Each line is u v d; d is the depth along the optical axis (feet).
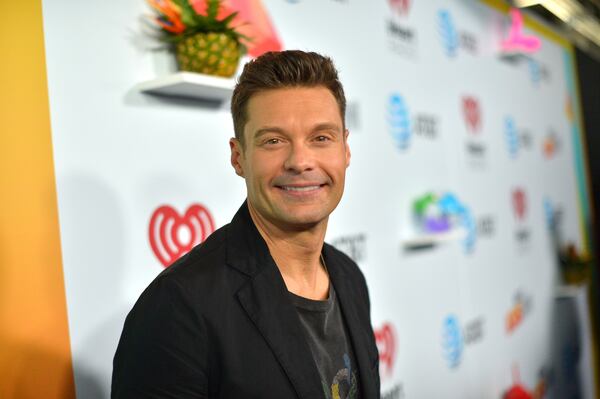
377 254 7.00
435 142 8.40
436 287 8.17
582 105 14.55
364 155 6.91
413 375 7.54
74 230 4.02
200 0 4.90
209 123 5.05
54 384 3.84
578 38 13.78
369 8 7.20
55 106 3.97
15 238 3.70
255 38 5.48
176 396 2.61
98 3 4.26
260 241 3.02
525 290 10.94
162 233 4.58
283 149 2.86
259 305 2.83
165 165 4.66
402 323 7.39
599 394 14.17
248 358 2.73
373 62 7.19
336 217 6.41
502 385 9.80
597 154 14.47
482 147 9.75
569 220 13.26
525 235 11.13
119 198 4.31
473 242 9.26
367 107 7.02
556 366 12.00
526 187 11.34
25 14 3.84
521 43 10.44
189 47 4.49
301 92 2.86
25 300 3.73
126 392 2.65
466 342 8.82
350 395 3.18
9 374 3.62
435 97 8.50
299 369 2.80
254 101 2.89
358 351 3.27
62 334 3.91
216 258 2.91
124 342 2.76
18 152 3.75
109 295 4.19
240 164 3.16
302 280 3.19
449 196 8.14
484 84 10.02
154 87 4.39
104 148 4.24
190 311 2.67
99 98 4.23
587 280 13.16
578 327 13.17
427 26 8.43
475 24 9.88
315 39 6.27
